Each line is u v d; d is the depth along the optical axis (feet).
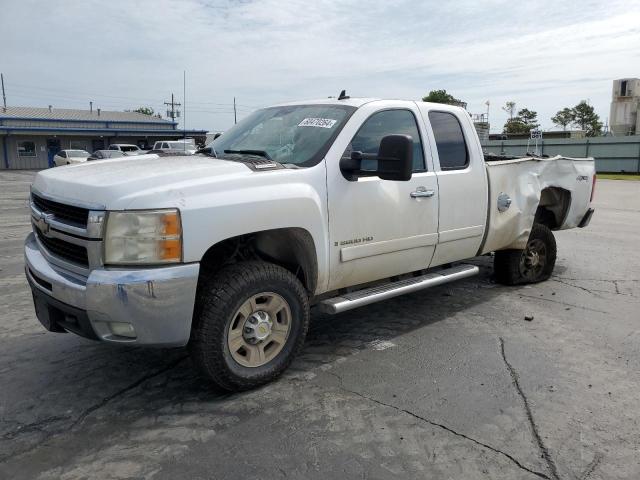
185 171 11.25
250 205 11.34
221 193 11.05
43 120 150.30
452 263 17.30
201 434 10.47
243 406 11.56
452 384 12.64
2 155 143.33
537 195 19.48
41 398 11.87
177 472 9.30
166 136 169.17
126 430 10.61
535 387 12.50
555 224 22.35
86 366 13.51
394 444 10.18
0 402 11.68
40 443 10.14
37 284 11.91
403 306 18.53
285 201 11.92
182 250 10.47
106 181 10.77
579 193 21.97
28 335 15.52
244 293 11.46
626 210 48.88
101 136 158.81
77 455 9.78
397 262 14.93
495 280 21.40
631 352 14.57
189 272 10.50
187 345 11.45
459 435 10.50
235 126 16.49
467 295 19.80
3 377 12.88
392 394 12.14
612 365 13.73
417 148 15.37
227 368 11.51
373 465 9.54
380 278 14.83
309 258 12.89
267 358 12.37
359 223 13.61
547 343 15.20
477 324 16.75
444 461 9.66
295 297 12.48
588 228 37.06
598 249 29.01
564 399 11.93
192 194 10.69
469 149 16.85
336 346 14.94
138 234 10.19
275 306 12.28
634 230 36.11
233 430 10.62
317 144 13.43
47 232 11.67
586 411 11.41
